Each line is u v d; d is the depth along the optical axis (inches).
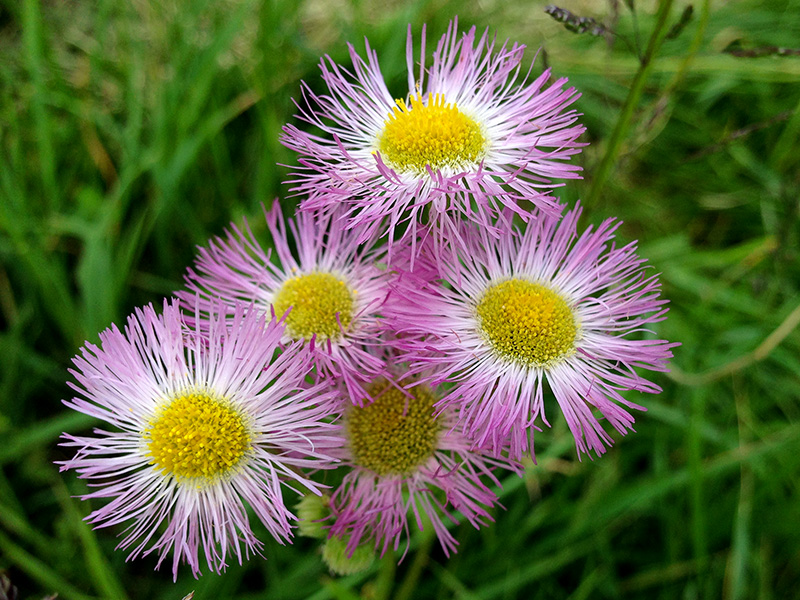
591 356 2.3
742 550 3.4
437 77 2.5
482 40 2.4
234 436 2.2
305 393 2.1
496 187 2.1
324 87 4.5
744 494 3.6
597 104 5.0
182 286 4.2
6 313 4.1
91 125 4.4
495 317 2.3
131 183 4.2
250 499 2.1
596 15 5.3
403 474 2.4
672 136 5.1
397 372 2.4
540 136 2.2
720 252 4.6
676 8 5.4
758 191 4.8
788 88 5.0
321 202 2.1
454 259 2.2
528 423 2.1
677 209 5.0
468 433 2.1
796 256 4.5
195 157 4.3
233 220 4.1
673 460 3.9
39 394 4.0
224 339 2.2
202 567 3.2
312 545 3.5
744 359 3.9
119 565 3.5
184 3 4.7
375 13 5.6
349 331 2.5
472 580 3.5
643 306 2.3
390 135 2.3
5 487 3.5
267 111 4.2
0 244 4.0
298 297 2.5
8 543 3.2
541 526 3.7
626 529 3.8
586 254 2.4
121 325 3.8
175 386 2.2
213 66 4.2
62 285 3.9
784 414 4.2
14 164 4.2
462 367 2.2
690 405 4.0
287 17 4.6
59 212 4.1
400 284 2.2
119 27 4.9
